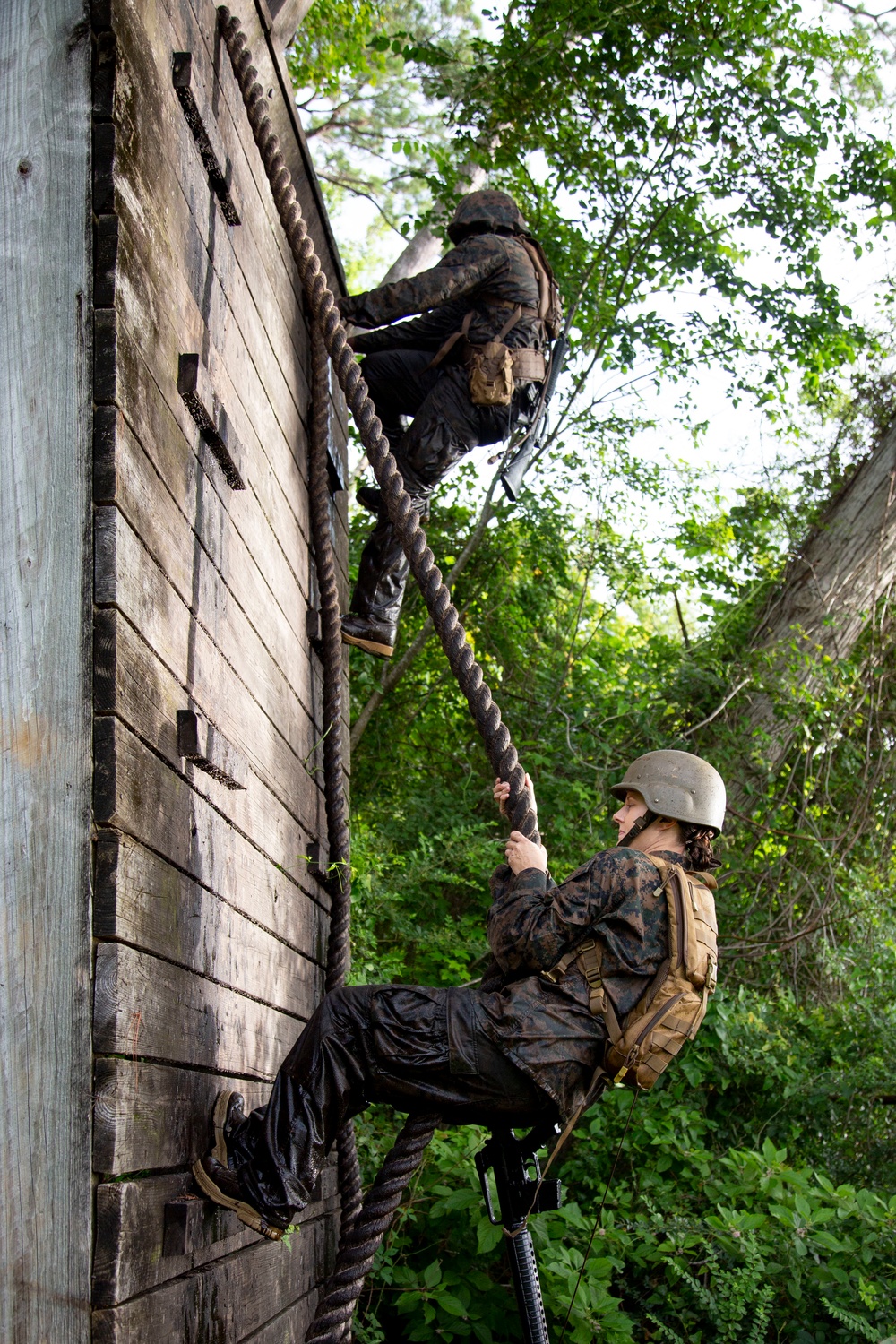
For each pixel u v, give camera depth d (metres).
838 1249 5.04
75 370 2.12
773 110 8.13
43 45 2.24
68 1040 1.92
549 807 8.47
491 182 8.89
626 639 10.59
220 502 2.95
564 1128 2.73
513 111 8.25
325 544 4.39
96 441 2.10
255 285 3.61
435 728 9.51
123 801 2.03
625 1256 5.40
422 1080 2.72
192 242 2.80
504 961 2.84
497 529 9.36
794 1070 6.74
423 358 4.95
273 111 4.03
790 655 9.66
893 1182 6.29
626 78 8.08
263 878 3.33
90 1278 1.84
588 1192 5.86
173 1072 2.30
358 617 5.00
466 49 12.05
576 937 2.79
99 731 2.01
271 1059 3.35
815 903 8.96
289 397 4.12
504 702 9.23
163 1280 2.15
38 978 1.93
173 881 2.33
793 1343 4.99
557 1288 4.79
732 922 8.95
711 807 3.04
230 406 3.17
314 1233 3.84
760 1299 4.88
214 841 2.71
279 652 3.76
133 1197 1.96
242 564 3.22
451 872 7.94
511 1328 4.96
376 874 6.67
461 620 9.27
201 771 2.59
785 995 8.20
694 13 7.81
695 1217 5.56
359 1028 2.72
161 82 2.59
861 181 8.45
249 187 3.58
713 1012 6.68
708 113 8.19
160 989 2.21
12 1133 1.88
